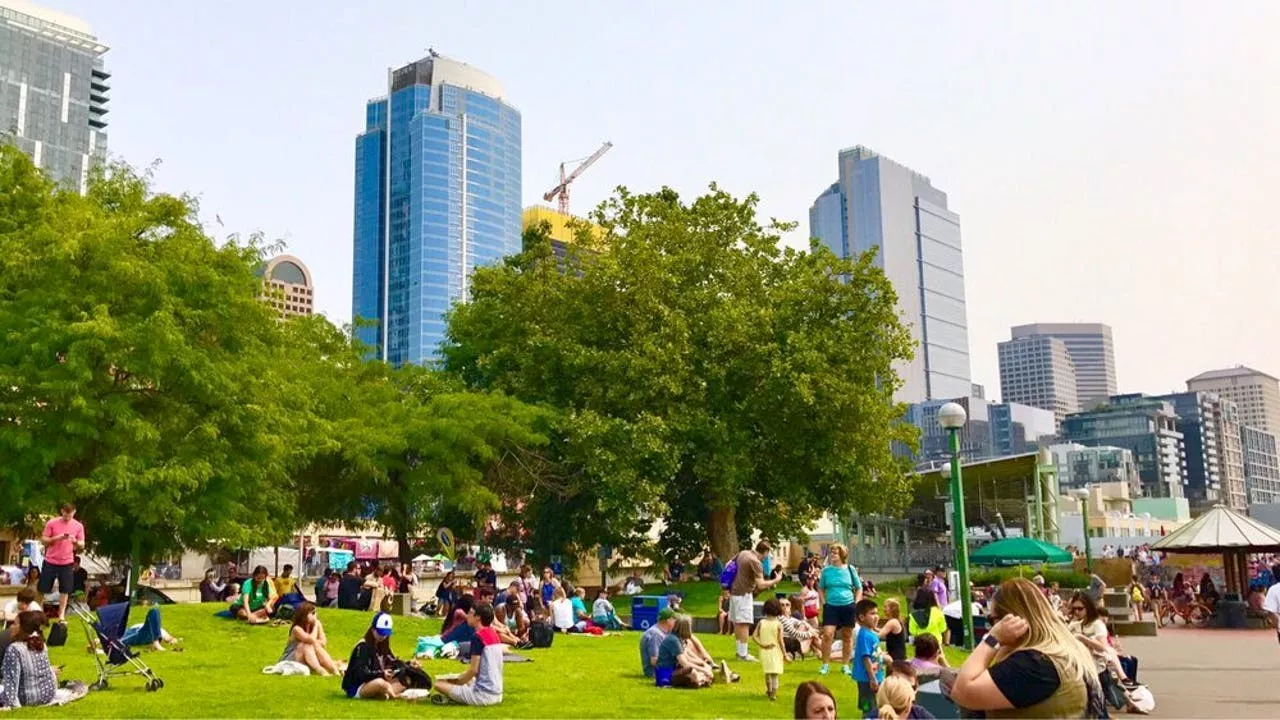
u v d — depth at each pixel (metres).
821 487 39.47
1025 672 5.47
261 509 31.75
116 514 27.70
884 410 39.09
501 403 37.19
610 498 35.81
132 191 30.30
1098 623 15.78
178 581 47.34
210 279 28.27
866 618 13.55
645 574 55.75
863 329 39.00
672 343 36.75
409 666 14.61
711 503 39.06
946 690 10.21
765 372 36.59
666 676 16.16
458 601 20.55
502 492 41.25
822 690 7.35
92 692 14.09
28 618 12.80
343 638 22.27
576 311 39.50
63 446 24.69
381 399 39.59
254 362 29.02
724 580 20.42
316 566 60.78
